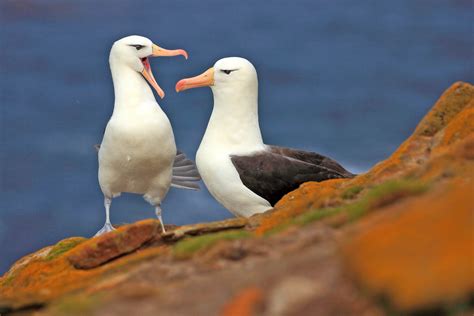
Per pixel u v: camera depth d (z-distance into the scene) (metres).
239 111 14.60
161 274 9.23
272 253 9.02
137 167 15.01
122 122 14.79
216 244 9.56
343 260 7.88
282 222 10.95
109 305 8.48
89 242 11.45
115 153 14.92
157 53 15.14
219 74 14.54
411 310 7.02
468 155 10.02
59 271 11.48
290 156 14.93
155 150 14.83
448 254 7.16
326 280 7.78
